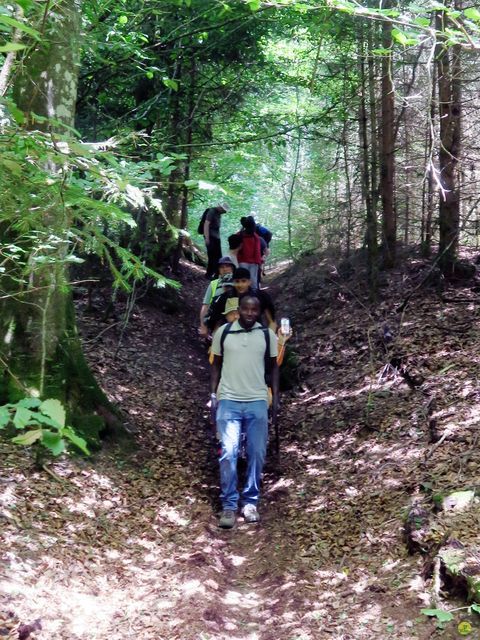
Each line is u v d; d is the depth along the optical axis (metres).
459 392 6.56
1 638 3.20
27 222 2.74
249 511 5.36
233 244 9.05
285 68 14.27
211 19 9.11
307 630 3.67
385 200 11.83
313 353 9.80
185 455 6.57
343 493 5.47
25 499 4.65
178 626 3.65
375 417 6.81
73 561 4.14
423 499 4.75
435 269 10.09
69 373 5.91
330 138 11.62
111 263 2.98
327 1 3.57
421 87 11.27
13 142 2.31
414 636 3.41
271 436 7.32
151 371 9.02
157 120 10.28
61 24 3.74
